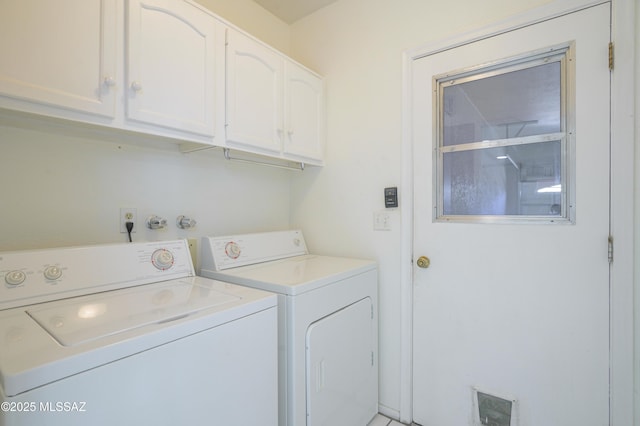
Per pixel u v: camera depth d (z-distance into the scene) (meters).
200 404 0.87
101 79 1.06
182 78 1.28
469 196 1.60
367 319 1.69
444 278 1.66
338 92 2.05
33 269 1.00
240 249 1.67
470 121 1.59
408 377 1.75
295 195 2.28
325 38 2.11
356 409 1.59
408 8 1.77
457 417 1.61
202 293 1.13
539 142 1.41
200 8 1.35
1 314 0.89
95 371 0.68
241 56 1.52
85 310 0.93
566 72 1.35
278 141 1.72
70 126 1.25
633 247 1.21
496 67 1.51
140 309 0.94
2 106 0.88
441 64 1.66
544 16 1.38
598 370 1.28
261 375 1.06
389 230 1.82
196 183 1.73
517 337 1.46
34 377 0.60
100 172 1.36
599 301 1.28
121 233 1.42
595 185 1.28
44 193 1.21
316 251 2.15
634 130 1.21
